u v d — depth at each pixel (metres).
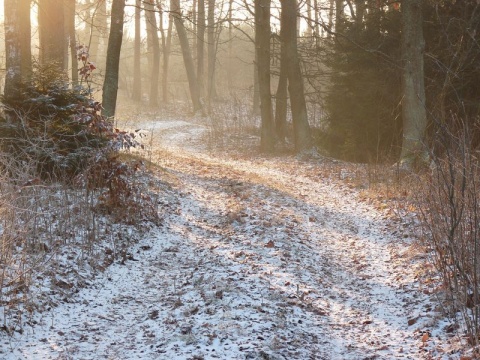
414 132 16.16
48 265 6.76
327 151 22.66
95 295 6.60
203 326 5.64
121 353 5.10
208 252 8.62
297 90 21.38
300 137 21.38
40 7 13.68
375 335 5.86
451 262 6.28
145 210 9.95
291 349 5.27
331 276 7.98
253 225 10.20
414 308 6.51
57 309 5.99
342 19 21.56
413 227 9.80
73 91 10.33
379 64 20.12
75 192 9.15
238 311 6.04
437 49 18.23
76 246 7.75
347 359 5.24
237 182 14.53
